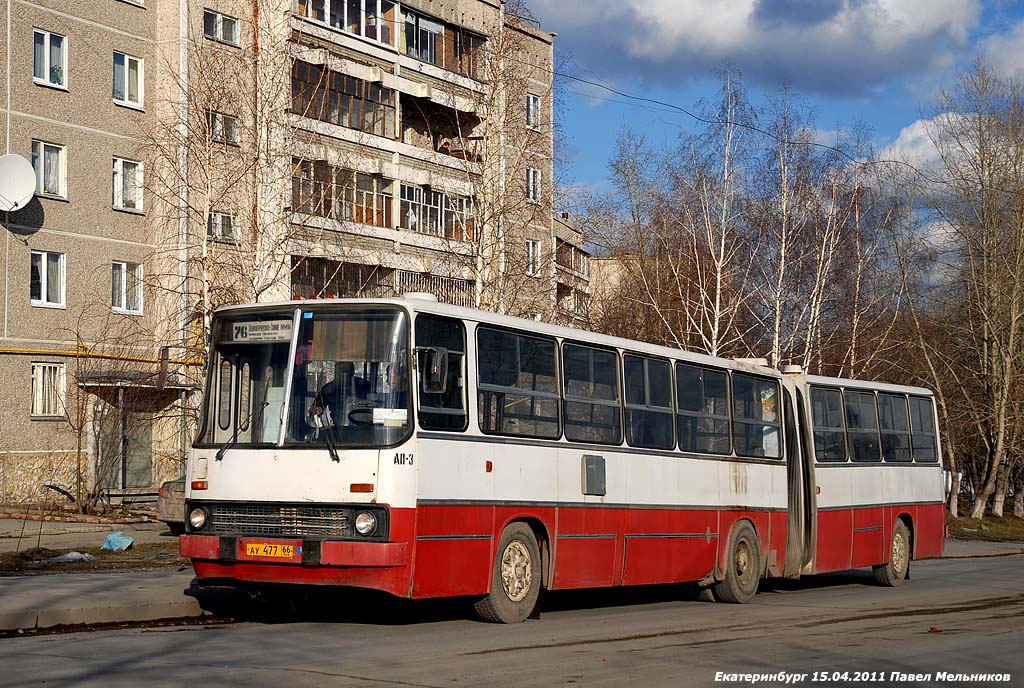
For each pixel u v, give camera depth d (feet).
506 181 101.04
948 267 163.84
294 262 110.42
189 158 98.32
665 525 52.13
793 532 62.64
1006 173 161.17
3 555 60.70
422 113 131.13
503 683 30.07
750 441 59.72
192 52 108.47
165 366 65.16
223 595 45.50
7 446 104.83
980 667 36.06
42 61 109.50
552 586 44.93
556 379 46.03
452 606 48.60
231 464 39.68
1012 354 160.45
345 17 131.34
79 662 31.60
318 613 45.70
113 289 115.55
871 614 51.31
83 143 112.78
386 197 132.67
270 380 39.96
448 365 40.37
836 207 120.06
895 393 73.72
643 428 51.34
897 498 72.02
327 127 122.93
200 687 28.07
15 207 103.14
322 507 38.22
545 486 44.68
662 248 123.24
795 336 119.34
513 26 103.14
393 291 118.83
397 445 38.01
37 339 107.96
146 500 107.55
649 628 43.86
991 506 202.80
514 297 98.58
